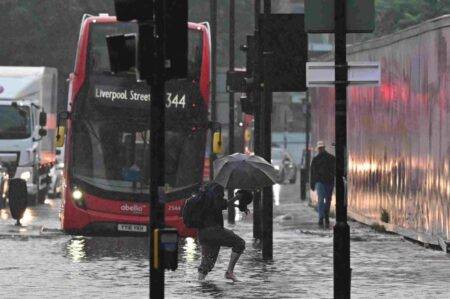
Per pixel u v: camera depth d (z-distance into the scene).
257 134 64.62
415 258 54.31
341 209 36.38
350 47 81.12
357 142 79.06
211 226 45.00
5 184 94.69
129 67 31.84
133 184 63.31
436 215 58.12
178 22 31.50
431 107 58.94
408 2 121.88
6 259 53.59
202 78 63.66
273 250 58.84
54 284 43.94
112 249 59.75
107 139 63.34
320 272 48.56
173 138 63.25
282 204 110.31
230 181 45.31
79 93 63.12
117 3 31.34
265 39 52.28
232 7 83.00
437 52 57.72
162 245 30.75
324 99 92.94
